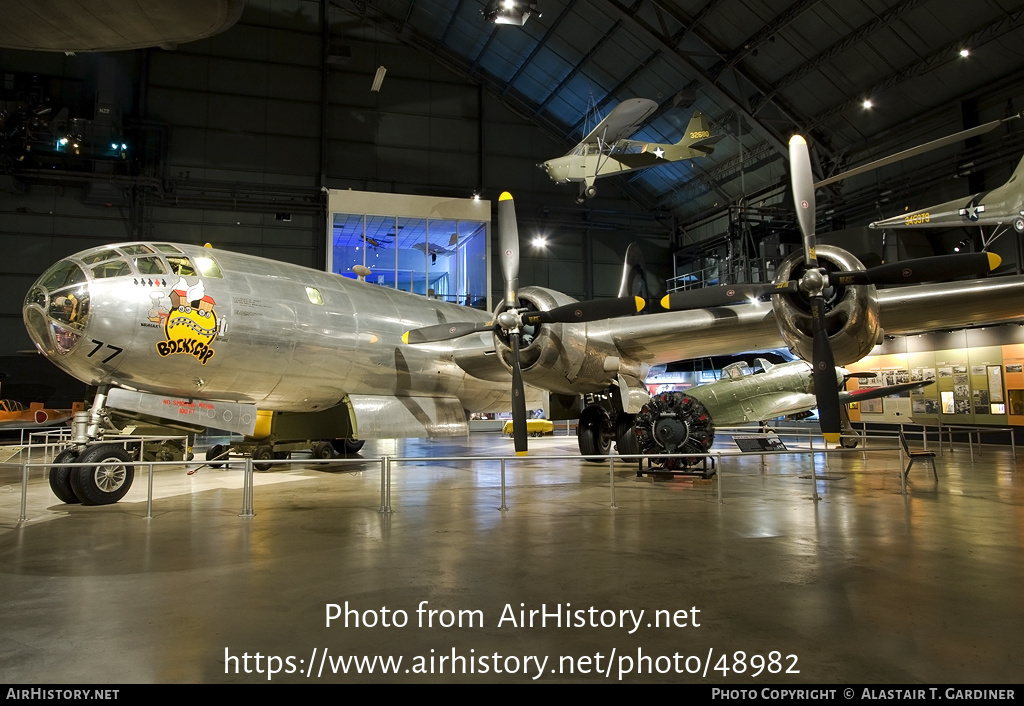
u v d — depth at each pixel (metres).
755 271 24.97
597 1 21.28
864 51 18.88
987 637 3.53
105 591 4.50
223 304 9.36
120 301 8.49
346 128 28.55
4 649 3.47
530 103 30.19
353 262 28.44
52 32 9.68
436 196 28.95
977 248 19.06
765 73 21.20
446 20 27.66
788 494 8.92
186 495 9.27
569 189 31.34
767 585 4.52
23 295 24.11
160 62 26.34
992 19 16.38
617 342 11.36
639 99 20.20
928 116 19.69
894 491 9.14
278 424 12.73
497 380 13.50
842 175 14.98
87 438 8.53
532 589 4.48
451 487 10.09
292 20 28.17
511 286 10.39
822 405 7.83
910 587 4.45
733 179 27.30
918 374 20.64
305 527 6.77
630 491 9.42
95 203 24.94
